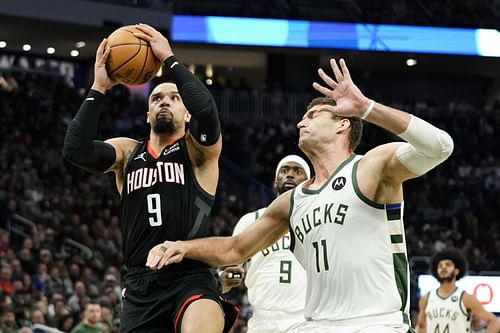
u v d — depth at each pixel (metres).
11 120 32.22
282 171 9.66
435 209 34.16
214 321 6.52
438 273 13.41
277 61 39.25
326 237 6.20
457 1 38.16
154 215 6.86
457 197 35.31
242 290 22.25
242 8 36.34
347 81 5.90
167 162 6.96
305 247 6.37
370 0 37.53
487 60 38.84
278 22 36.62
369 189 6.15
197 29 35.69
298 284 9.11
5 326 16.88
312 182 6.56
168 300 6.76
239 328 20.16
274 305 9.13
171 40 35.34
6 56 37.19
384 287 6.11
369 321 6.05
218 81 39.75
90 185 29.77
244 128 36.34
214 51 37.53
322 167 6.48
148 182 6.93
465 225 33.38
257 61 39.78
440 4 38.16
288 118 37.19
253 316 9.34
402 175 6.06
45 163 30.47
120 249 25.83
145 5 33.62
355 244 6.13
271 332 9.12
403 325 6.07
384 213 6.18
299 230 6.39
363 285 6.11
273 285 9.15
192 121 6.84
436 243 30.50
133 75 6.97
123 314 6.93
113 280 21.17
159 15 33.97
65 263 23.56
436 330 13.28
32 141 31.91
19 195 27.53
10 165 29.33
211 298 6.69
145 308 6.81
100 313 14.36
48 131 32.47
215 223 28.34
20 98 33.53
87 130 6.93
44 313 18.14
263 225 6.67
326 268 6.20
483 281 22.83
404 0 37.84
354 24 37.00
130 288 6.91
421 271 27.05
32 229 24.39
